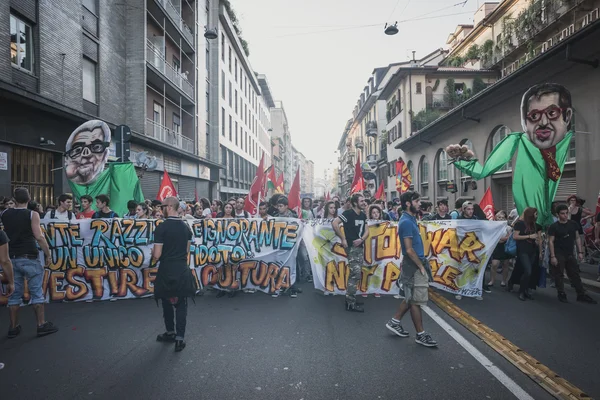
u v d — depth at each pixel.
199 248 7.13
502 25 27.03
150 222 6.98
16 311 4.85
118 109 17.53
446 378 3.62
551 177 7.84
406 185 16.89
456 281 7.07
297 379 3.62
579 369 3.83
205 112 29.09
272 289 7.22
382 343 4.59
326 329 5.13
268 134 70.06
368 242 7.29
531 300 6.77
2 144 10.39
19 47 11.36
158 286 4.39
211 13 31.20
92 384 3.52
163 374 3.74
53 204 12.52
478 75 29.00
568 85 11.42
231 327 5.22
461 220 7.22
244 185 45.59
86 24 15.13
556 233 6.77
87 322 5.46
